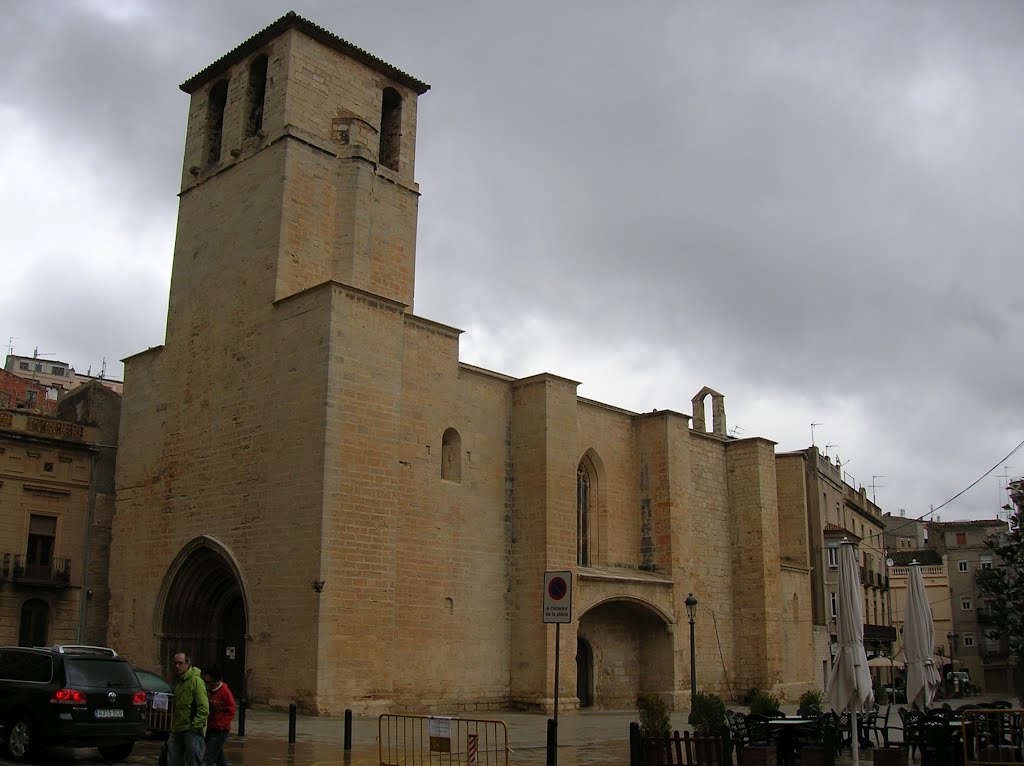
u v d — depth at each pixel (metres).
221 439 33.16
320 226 34.75
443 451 35.06
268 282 33.06
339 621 28.25
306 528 28.86
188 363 35.78
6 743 18.09
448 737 15.90
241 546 31.06
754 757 17.89
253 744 21.06
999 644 82.81
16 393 57.34
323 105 36.19
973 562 86.12
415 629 32.06
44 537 37.19
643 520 42.47
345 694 27.98
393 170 38.34
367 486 29.89
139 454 37.03
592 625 39.47
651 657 41.19
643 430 43.31
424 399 34.06
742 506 47.66
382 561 29.83
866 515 73.50
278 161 34.34
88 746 18.19
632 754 17.08
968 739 20.05
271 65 36.25
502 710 34.38
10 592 35.91
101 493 38.81
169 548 34.22
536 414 36.69
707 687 43.16
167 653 33.53
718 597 45.66
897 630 86.31
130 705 18.58
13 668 18.70
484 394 36.53
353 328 30.55
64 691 17.77
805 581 51.28
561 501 36.22
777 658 45.81
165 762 14.44
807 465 58.44
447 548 33.75
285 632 28.67
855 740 18.89
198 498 33.50
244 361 33.09
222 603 33.97
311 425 29.64
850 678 19.20
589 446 40.81
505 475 36.66
